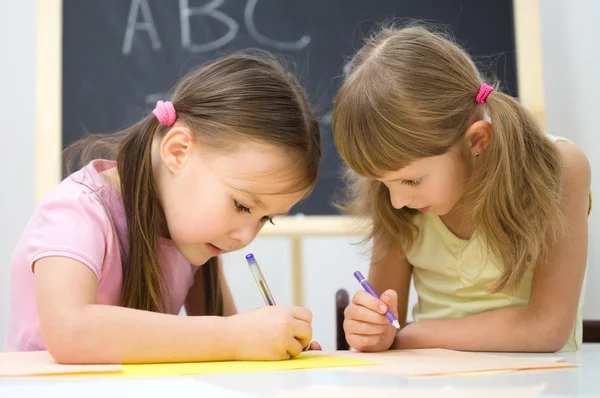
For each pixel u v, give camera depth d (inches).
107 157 44.6
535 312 39.0
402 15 78.9
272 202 37.1
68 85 76.4
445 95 37.7
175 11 78.7
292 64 78.7
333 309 84.8
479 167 39.1
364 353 36.0
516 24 74.5
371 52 39.5
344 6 79.6
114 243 38.2
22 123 81.4
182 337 31.0
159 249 41.7
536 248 38.0
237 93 37.0
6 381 24.3
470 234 44.3
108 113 76.7
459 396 20.6
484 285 44.2
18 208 80.4
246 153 36.1
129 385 23.1
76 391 21.8
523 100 72.9
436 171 37.7
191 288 48.0
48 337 30.8
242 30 79.1
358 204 47.1
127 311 31.6
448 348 39.3
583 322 52.7
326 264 85.3
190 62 78.2
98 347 30.2
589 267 71.1
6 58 81.7
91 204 36.9
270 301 38.0
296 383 23.5
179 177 37.7
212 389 22.0
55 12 75.8
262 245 85.0
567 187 40.4
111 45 77.5
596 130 70.9
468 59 40.3
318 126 39.9
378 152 37.0
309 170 37.8
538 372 26.8
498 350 38.6
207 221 36.9
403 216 45.5
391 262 47.4
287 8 79.7
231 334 31.5
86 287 33.2
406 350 37.6
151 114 39.9
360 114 37.3
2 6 82.2
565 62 75.0
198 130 37.4
